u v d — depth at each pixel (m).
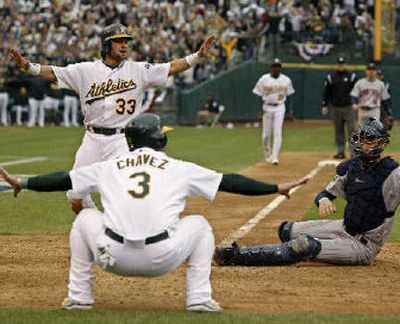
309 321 28.69
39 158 91.81
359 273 36.66
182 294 33.03
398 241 44.75
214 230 47.69
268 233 46.62
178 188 29.05
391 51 147.62
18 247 42.69
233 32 156.75
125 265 28.72
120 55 40.00
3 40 158.88
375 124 36.50
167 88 148.88
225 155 95.62
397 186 36.62
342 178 37.50
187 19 161.50
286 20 152.25
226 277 35.66
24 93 150.00
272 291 33.44
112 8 161.88
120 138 40.56
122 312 29.70
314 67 148.88
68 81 40.16
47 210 56.41
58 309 30.06
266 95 86.12
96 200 59.56
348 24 150.88
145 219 28.48
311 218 51.88
